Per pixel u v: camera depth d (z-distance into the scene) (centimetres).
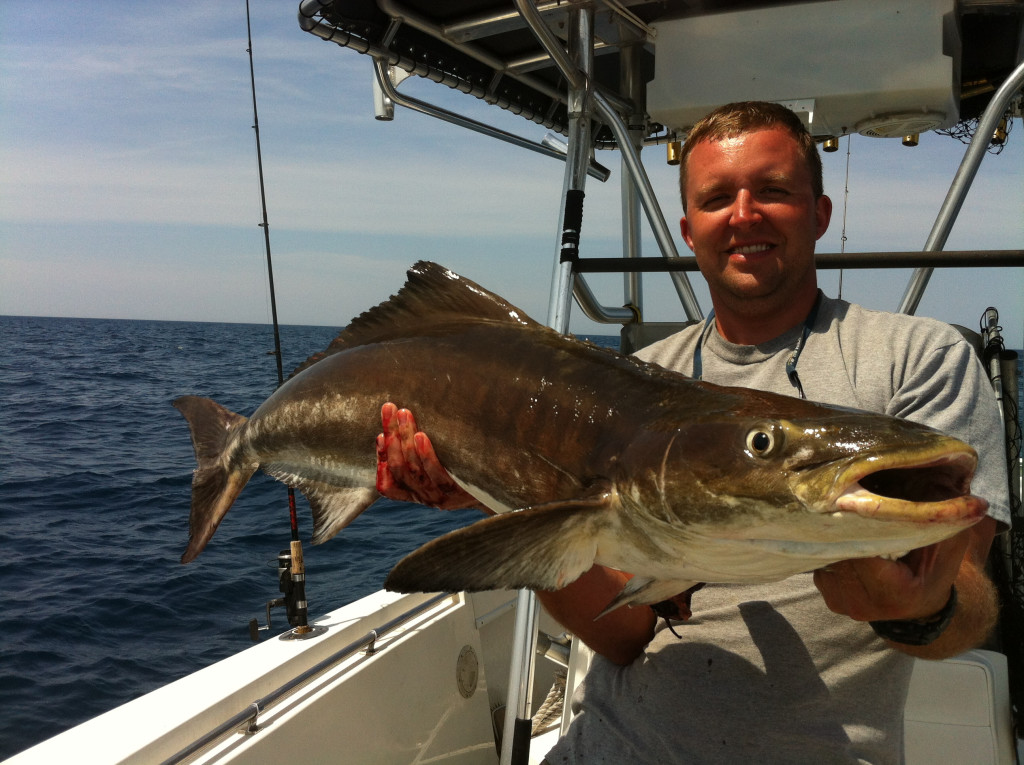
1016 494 271
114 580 846
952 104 315
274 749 229
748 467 142
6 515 1131
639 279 392
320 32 345
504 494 185
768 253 201
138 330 10825
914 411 181
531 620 242
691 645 197
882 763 184
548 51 282
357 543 993
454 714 313
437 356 201
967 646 174
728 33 326
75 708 586
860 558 141
